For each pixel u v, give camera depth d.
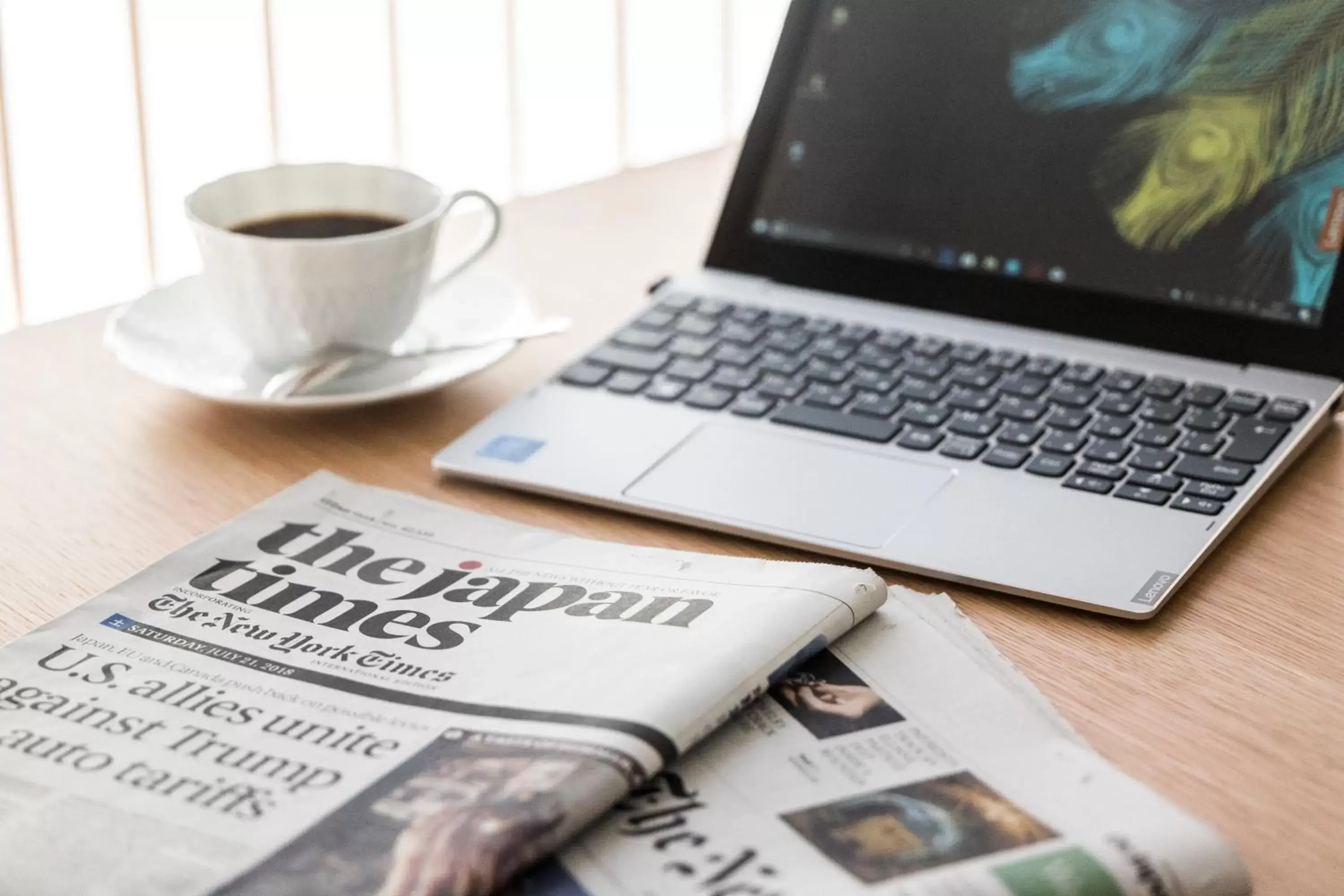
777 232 0.84
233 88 1.46
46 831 0.42
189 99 1.44
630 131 1.70
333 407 0.72
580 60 1.65
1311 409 0.67
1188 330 0.73
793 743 0.46
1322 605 0.56
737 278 0.85
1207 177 0.74
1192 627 0.55
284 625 0.53
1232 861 0.40
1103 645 0.54
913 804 0.43
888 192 0.81
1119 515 0.61
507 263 0.94
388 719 0.47
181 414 0.75
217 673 0.50
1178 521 0.60
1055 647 0.54
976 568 0.58
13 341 0.83
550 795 0.41
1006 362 0.73
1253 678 0.52
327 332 0.73
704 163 1.12
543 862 0.41
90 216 1.40
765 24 1.73
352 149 1.57
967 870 0.39
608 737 0.44
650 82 1.70
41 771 0.45
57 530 0.64
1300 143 0.72
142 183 1.36
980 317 0.78
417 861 0.40
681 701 0.45
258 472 0.69
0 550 0.62
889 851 0.40
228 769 0.45
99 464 0.69
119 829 0.42
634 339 0.78
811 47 0.84
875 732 0.46
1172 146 0.75
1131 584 0.56
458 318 0.82
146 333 0.78
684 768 0.45
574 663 0.49
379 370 0.76
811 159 0.84
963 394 0.71
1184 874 0.40
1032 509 0.61
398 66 1.48
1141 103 0.76
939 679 0.49
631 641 0.50
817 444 0.68
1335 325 0.69
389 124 1.58
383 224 0.78
